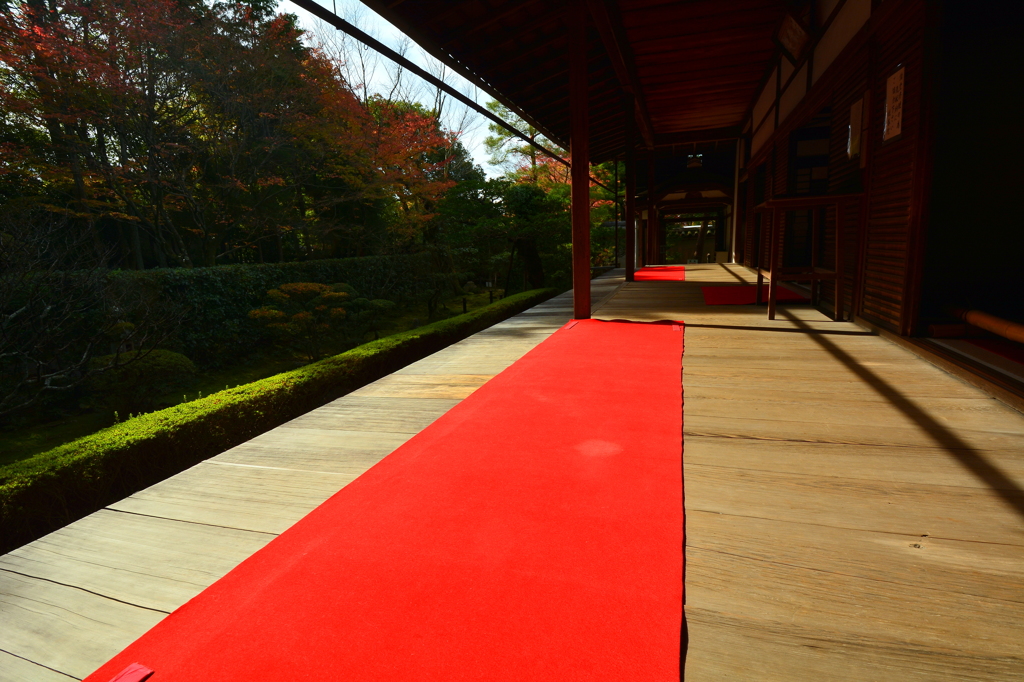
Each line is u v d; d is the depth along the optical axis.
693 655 0.84
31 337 5.87
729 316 4.27
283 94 11.24
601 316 4.51
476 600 0.98
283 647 0.89
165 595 1.11
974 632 0.87
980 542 1.13
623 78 6.11
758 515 1.26
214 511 1.46
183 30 9.02
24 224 6.03
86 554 1.27
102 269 6.98
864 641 0.86
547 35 4.78
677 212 15.56
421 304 14.88
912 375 2.42
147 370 6.45
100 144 9.41
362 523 1.28
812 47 4.79
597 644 0.86
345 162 13.64
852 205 3.83
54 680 0.90
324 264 12.25
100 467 2.50
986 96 2.79
